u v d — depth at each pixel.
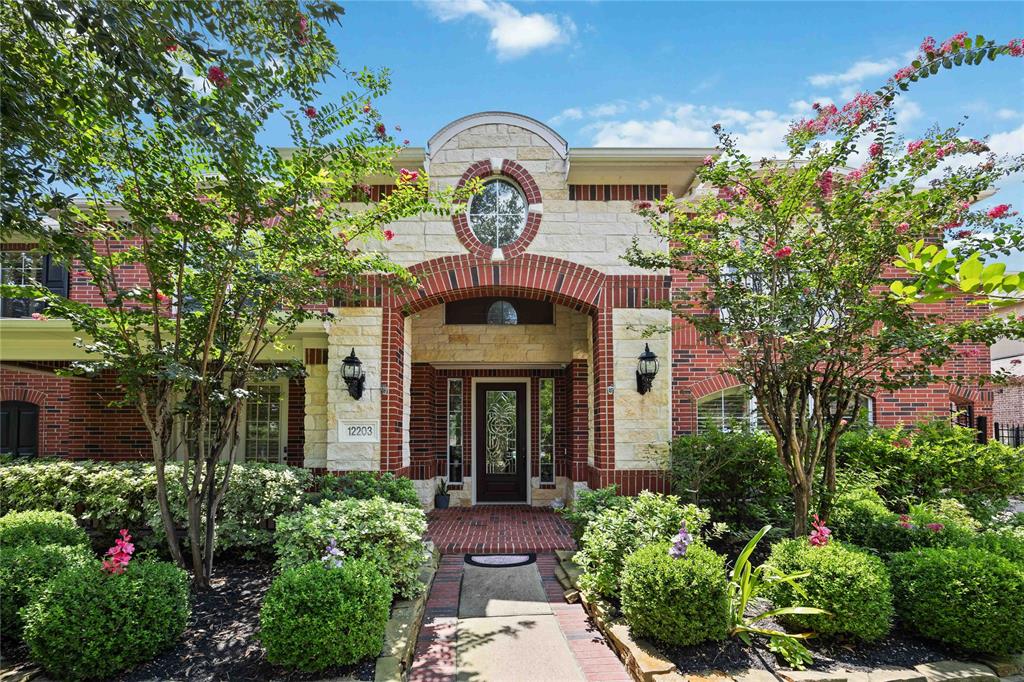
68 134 3.97
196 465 5.04
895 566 4.43
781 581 4.14
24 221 3.59
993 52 4.08
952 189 4.86
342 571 3.93
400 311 8.10
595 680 3.89
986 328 4.25
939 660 3.87
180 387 5.15
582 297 7.91
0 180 3.35
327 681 3.54
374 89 4.97
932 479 6.90
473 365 10.88
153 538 6.05
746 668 3.72
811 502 5.82
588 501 6.22
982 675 3.66
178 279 4.86
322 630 3.59
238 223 4.75
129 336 5.05
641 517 5.21
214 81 3.44
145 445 10.05
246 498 6.02
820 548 4.39
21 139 3.42
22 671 3.57
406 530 4.93
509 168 7.99
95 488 6.37
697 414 9.06
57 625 3.43
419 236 7.94
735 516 6.70
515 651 4.33
